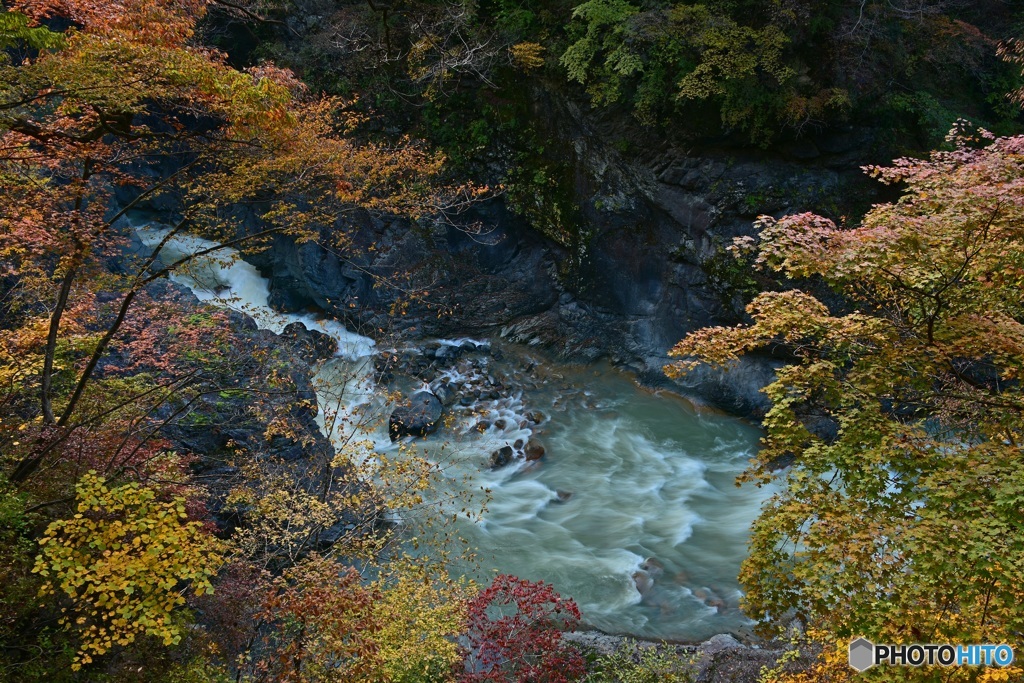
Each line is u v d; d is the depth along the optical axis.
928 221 7.68
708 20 19.34
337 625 8.72
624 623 14.10
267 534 11.16
